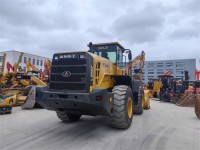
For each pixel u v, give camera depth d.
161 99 15.91
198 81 13.70
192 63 52.31
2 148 4.09
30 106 8.97
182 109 10.73
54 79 5.02
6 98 8.27
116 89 5.46
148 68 57.09
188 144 4.53
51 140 4.62
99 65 5.36
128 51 7.72
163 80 16.23
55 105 4.87
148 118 7.56
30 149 4.05
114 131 5.43
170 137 5.02
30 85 10.29
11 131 5.34
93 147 4.18
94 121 6.63
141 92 8.32
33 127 5.79
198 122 7.07
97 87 4.91
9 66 11.11
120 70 7.27
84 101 4.38
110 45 7.04
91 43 7.28
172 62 54.62
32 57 43.62
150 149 4.14
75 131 5.40
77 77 4.77
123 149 4.10
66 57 4.97
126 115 5.35
